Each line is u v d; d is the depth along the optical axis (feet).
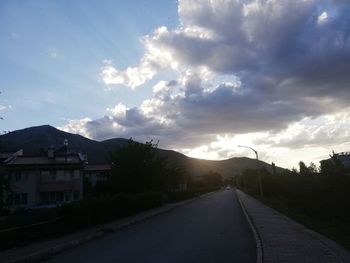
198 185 444.96
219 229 76.02
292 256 42.19
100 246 58.59
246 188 421.59
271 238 58.18
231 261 42.50
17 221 61.72
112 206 99.50
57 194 198.18
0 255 49.75
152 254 48.21
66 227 73.51
